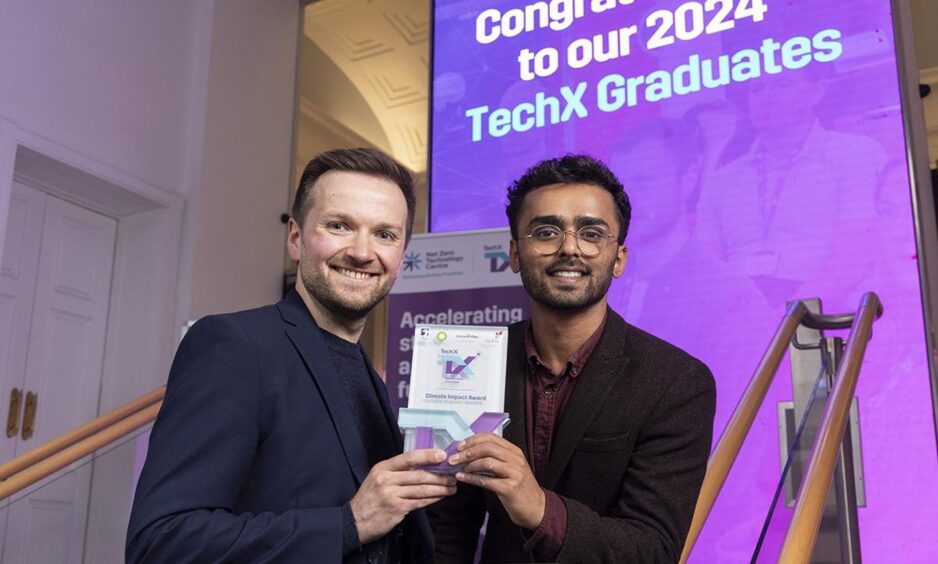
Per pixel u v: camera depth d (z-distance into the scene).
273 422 1.27
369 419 1.43
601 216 1.65
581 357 1.66
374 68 5.64
